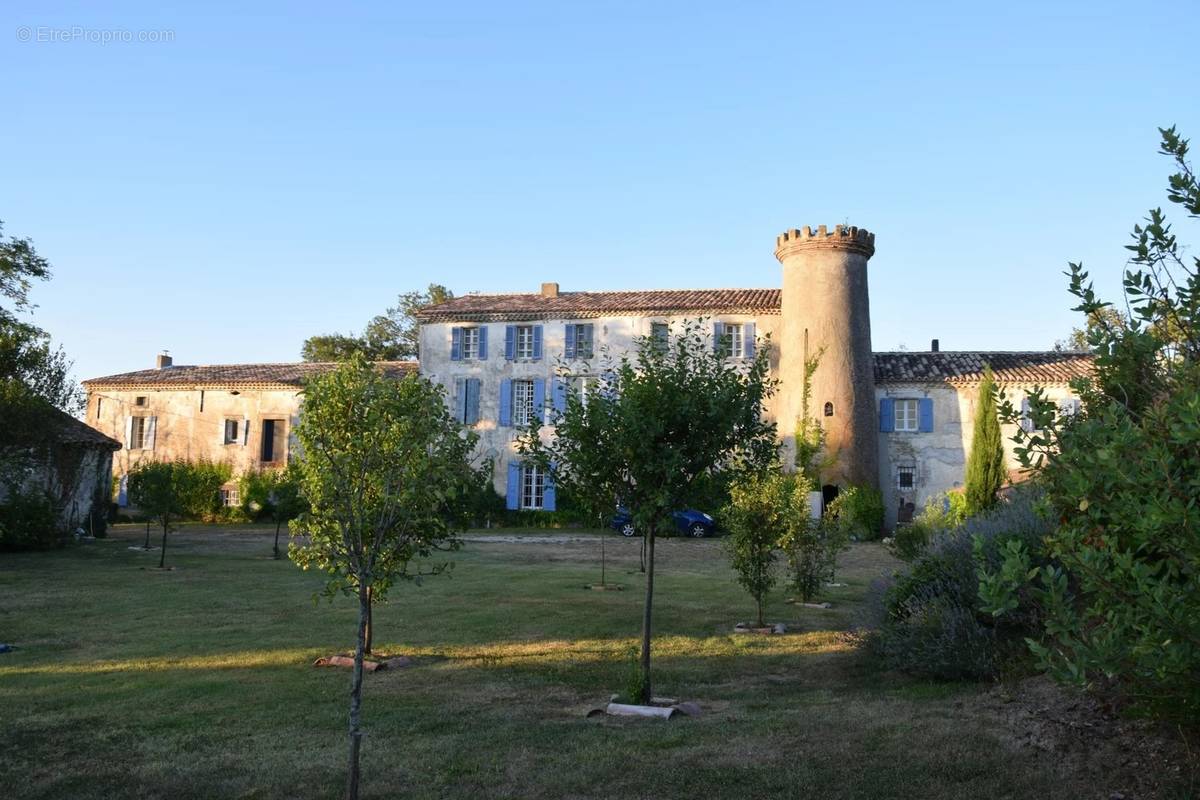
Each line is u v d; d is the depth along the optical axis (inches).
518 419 1401.3
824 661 392.8
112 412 1595.7
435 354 1441.9
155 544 1040.8
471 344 1439.5
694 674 368.8
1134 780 205.9
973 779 213.8
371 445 275.0
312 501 372.2
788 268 1321.4
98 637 447.8
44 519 947.3
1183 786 198.8
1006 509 386.6
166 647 421.1
